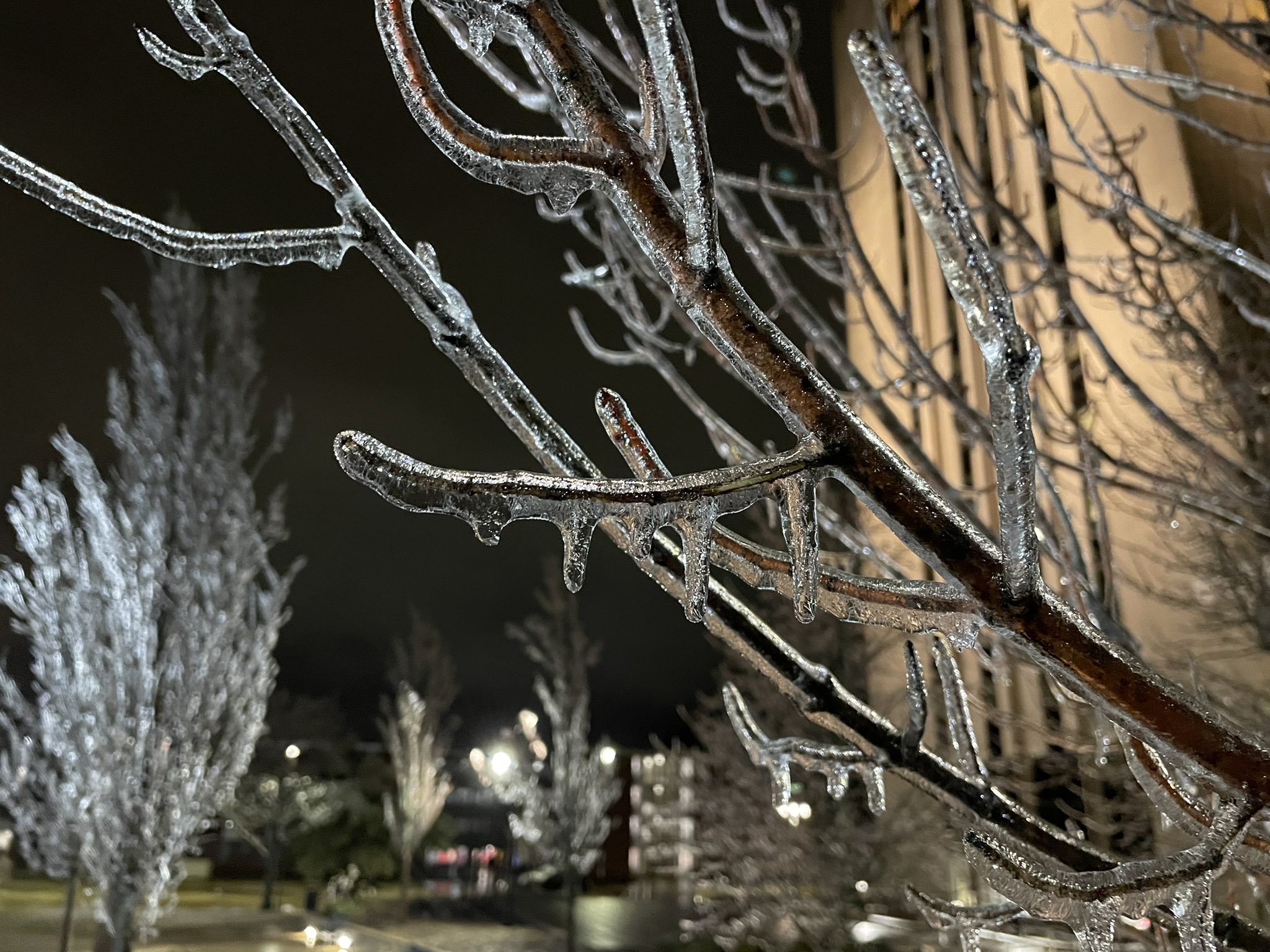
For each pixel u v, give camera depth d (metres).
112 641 10.60
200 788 11.20
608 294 3.05
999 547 0.86
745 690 12.66
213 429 11.45
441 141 0.78
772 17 2.99
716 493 0.80
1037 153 3.58
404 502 0.77
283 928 21.02
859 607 1.03
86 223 0.91
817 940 11.43
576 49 0.81
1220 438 4.08
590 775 19.61
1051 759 5.61
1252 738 0.89
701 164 0.75
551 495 0.78
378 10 0.77
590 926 22.59
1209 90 3.02
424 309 1.11
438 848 33.94
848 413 0.82
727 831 12.71
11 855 24.23
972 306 0.67
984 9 3.30
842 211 2.73
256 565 11.87
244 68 0.98
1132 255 3.13
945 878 11.42
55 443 10.76
